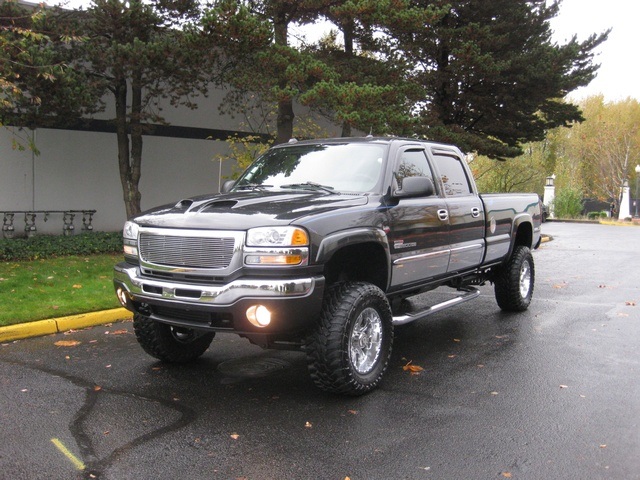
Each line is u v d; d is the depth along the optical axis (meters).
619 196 44.25
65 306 7.80
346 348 4.72
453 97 20.56
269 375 5.62
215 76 15.09
